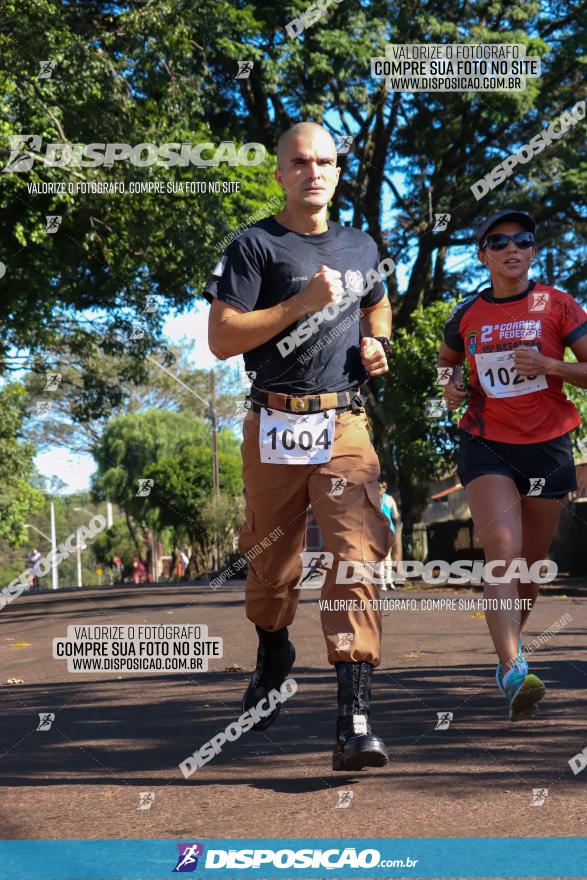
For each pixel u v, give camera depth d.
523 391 4.42
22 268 16.36
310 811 3.15
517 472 4.45
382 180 24.31
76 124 15.41
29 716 5.49
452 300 20.23
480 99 21.80
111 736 4.70
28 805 3.37
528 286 4.54
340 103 21.62
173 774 3.78
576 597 14.71
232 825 3.03
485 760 3.75
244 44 20.16
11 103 14.67
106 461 33.28
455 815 3.03
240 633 9.92
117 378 18.39
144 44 16.55
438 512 35.19
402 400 19.50
